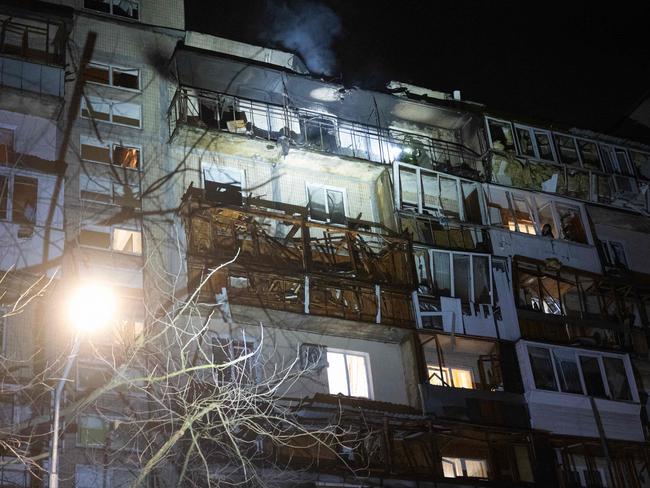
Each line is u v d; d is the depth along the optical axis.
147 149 27.16
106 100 27.66
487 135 32.34
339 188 29.56
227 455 21.38
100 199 25.53
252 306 24.47
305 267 25.38
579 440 26.58
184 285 24.69
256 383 23.78
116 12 29.84
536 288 30.42
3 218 22.47
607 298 30.69
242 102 29.83
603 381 28.00
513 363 27.41
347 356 26.27
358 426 23.59
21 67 24.86
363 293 26.38
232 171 28.14
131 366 22.44
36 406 20.48
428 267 27.91
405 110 32.41
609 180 33.59
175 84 29.28
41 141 24.98
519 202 31.52
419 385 25.52
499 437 25.86
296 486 21.72
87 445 21.12
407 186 29.48
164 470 21.14
